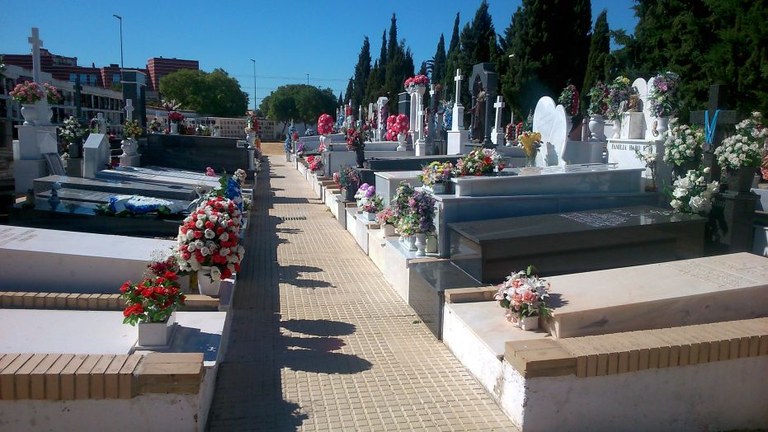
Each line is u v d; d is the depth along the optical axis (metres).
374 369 4.41
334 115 73.06
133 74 18.52
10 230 5.86
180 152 15.98
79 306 4.59
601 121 11.62
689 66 21.45
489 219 6.94
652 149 8.08
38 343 3.80
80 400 2.99
